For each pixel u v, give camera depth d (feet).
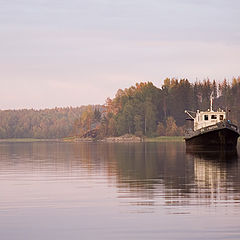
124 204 155.63
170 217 134.92
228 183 205.05
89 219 134.51
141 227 125.08
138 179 226.17
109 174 253.85
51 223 130.52
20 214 141.49
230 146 444.14
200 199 162.50
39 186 203.51
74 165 322.55
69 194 178.50
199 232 119.85
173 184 204.03
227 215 136.26
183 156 411.13
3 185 207.72
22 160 388.57
